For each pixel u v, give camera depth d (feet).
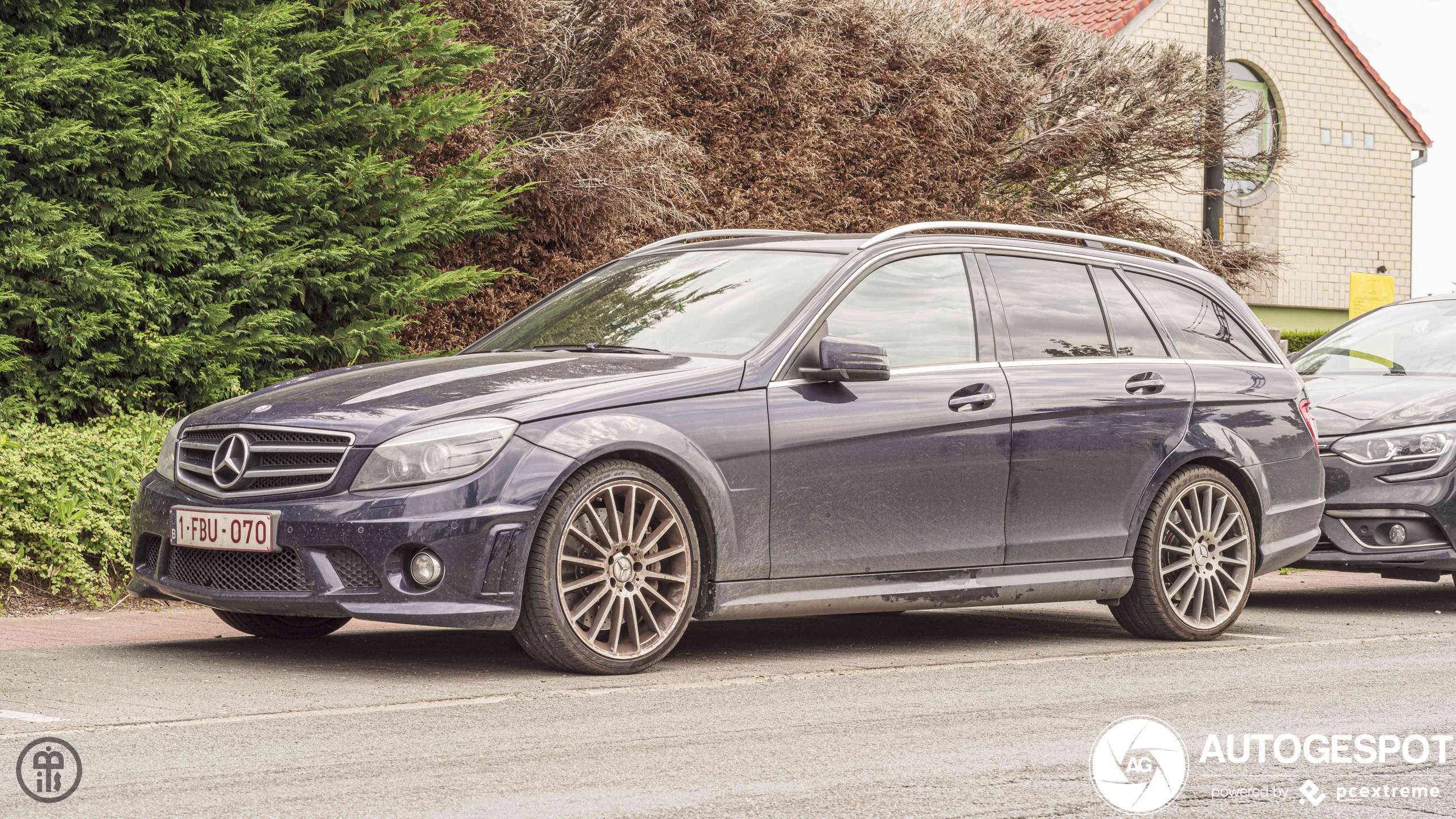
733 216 46.91
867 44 52.70
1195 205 87.15
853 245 24.43
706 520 21.62
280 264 33.53
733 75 48.55
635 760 16.06
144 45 32.27
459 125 36.50
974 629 28.68
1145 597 26.32
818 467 22.48
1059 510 25.11
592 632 21.01
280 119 33.94
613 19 46.11
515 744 16.78
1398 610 33.24
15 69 30.45
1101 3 84.64
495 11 43.57
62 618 26.25
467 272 36.88
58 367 32.37
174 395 33.78
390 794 14.44
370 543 19.79
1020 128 58.65
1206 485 26.94
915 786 15.08
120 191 31.83
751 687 20.83
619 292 25.66
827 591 22.74
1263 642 26.84
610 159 42.01
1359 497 31.89
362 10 36.47
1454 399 32.35
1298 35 90.58
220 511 20.71
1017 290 25.61
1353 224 93.20
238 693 19.49
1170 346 27.22
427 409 20.58
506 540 20.11
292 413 21.06
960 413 23.86
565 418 20.68
